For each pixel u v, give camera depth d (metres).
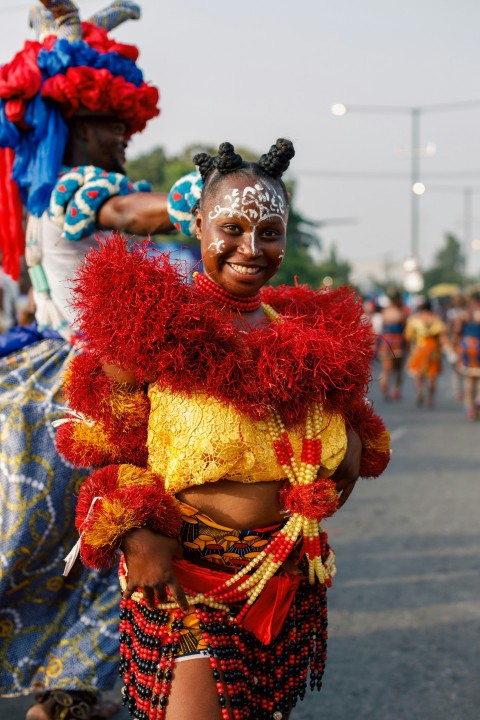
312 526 2.41
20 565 3.19
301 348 2.29
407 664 4.33
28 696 4.06
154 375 2.33
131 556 2.22
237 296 2.47
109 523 2.19
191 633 2.36
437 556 6.06
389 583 5.49
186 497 2.38
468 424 13.18
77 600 3.30
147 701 2.39
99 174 3.33
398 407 15.69
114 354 2.30
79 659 3.25
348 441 2.59
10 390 3.30
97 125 3.62
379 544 6.37
